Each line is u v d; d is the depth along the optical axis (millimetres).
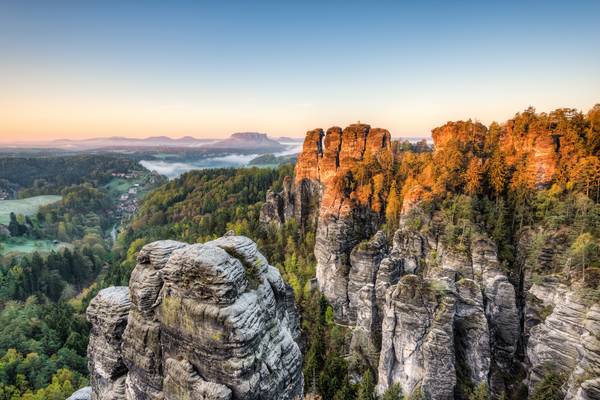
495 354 55562
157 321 23312
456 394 49500
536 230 60156
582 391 36906
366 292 66250
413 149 128250
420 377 50469
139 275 24312
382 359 54719
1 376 76125
